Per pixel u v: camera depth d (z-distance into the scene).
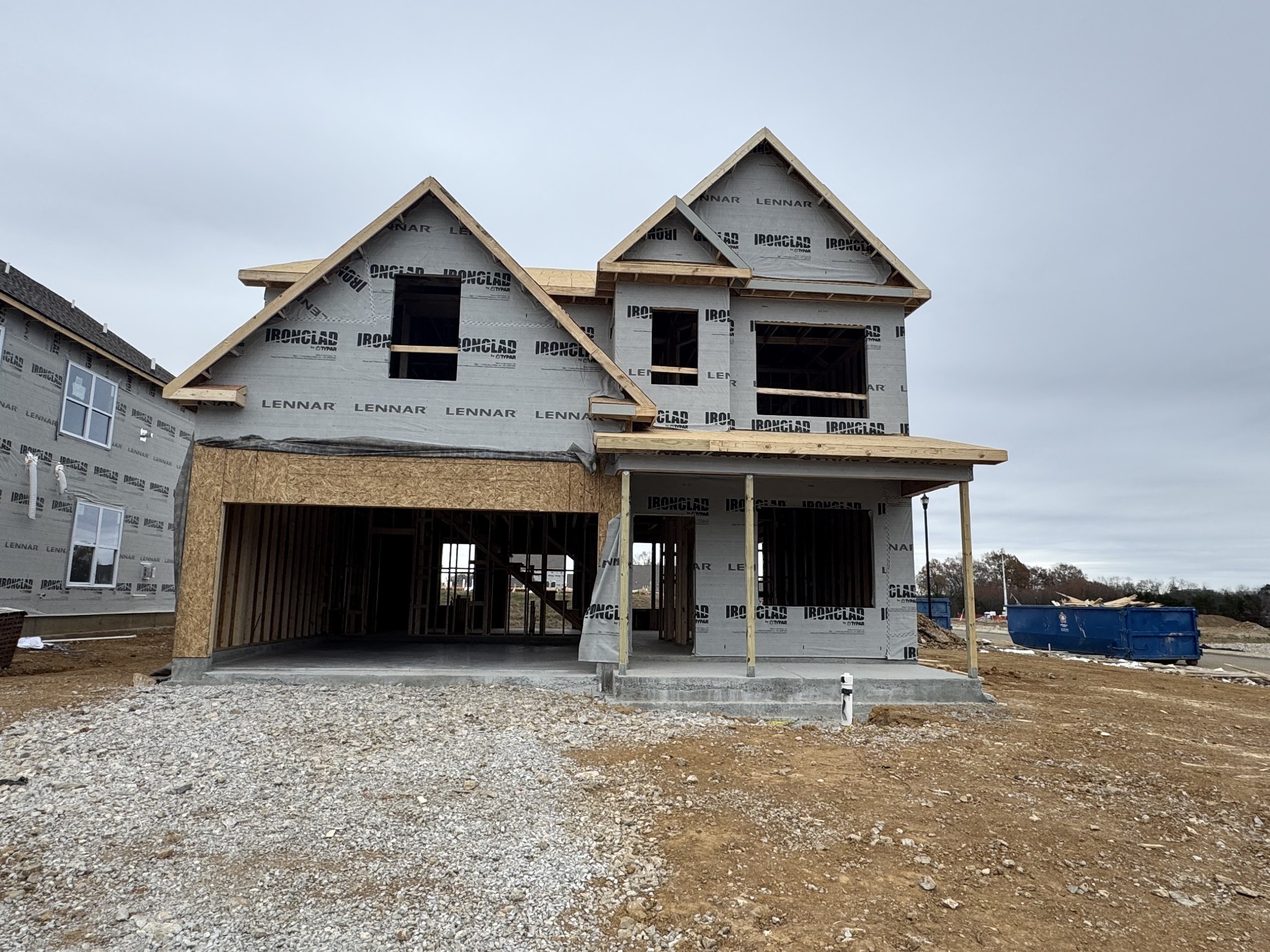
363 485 11.26
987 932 4.27
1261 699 14.48
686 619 14.35
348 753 7.12
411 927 4.16
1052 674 17.30
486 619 16.72
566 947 4.02
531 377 11.70
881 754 8.09
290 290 11.30
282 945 3.96
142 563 20.64
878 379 13.89
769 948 4.02
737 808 6.05
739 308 13.91
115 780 6.26
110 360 18.66
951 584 70.38
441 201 11.69
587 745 7.85
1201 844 5.82
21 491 15.74
